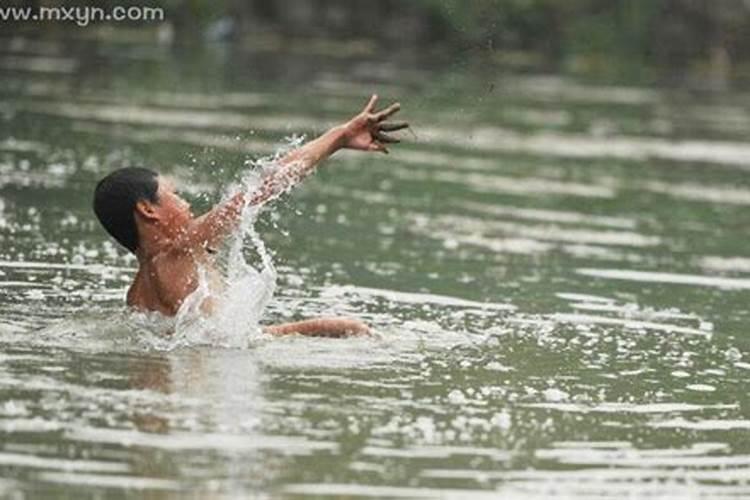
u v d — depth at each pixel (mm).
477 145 42719
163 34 67625
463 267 23328
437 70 61781
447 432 14039
